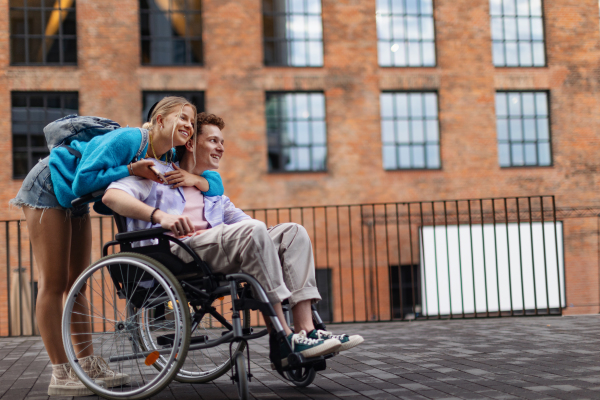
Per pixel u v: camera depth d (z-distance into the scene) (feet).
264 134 39.55
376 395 7.25
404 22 42.14
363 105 41.01
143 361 8.14
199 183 8.03
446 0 42.60
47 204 7.72
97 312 8.68
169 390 7.95
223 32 39.65
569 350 10.62
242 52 39.78
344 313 39.45
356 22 41.37
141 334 7.98
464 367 9.12
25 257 35.73
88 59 38.06
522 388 7.44
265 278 6.68
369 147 40.83
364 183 40.55
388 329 14.99
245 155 39.27
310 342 6.77
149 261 6.73
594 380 7.86
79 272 8.39
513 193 42.32
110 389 7.64
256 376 8.87
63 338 7.28
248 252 6.68
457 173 41.81
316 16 41.06
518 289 40.11
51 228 7.75
